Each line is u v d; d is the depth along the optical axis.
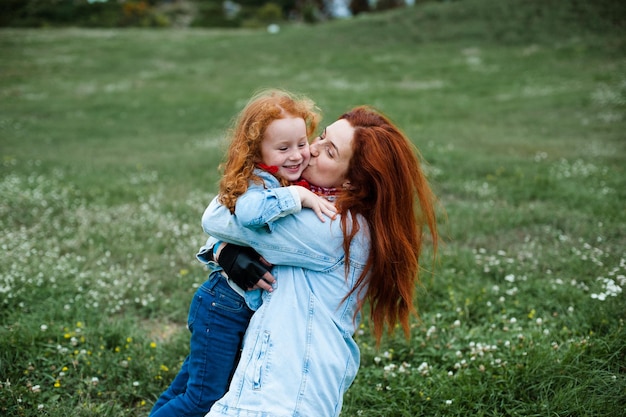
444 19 32.88
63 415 3.20
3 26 47.75
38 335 3.94
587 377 3.38
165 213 7.34
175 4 63.06
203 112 17.56
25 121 16.33
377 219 2.41
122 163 10.70
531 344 3.72
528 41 27.34
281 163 2.34
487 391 3.35
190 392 2.51
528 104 16.52
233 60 29.03
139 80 24.61
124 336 4.08
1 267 5.21
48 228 6.70
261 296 2.42
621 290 4.46
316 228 2.32
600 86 17.83
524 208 7.36
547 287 4.73
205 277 5.25
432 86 21.03
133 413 3.41
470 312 4.45
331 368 2.30
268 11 59.66
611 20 27.62
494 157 10.22
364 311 4.45
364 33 32.69
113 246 6.06
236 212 2.27
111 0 54.62
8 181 8.79
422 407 3.26
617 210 6.97
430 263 5.34
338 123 2.50
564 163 9.59
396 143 2.44
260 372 2.24
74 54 30.98
